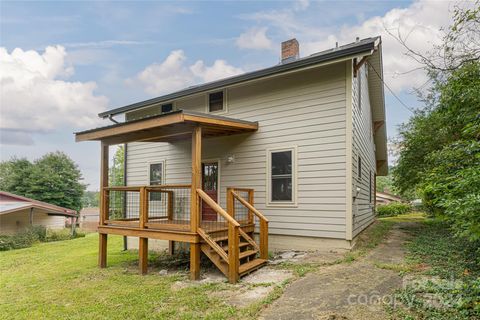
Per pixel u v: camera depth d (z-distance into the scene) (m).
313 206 7.46
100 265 7.66
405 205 22.70
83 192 36.31
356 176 7.93
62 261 9.13
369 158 12.37
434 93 8.30
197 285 5.39
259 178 8.40
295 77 7.95
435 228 10.30
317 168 7.46
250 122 8.15
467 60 4.84
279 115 8.16
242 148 8.77
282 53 10.21
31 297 5.39
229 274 5.46
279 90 8.20
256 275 5.69
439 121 8.44
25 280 6.84
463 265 4.90
